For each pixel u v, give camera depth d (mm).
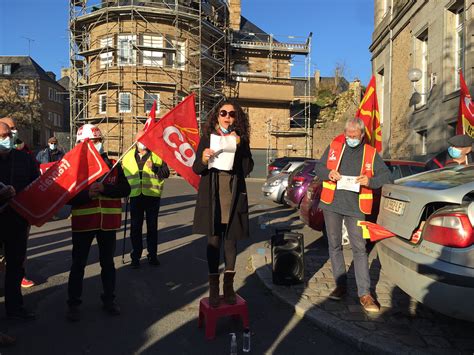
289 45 34625
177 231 9281
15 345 3781
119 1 28344
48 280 5691
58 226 9664
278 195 12688
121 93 27797
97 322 4305
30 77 49125
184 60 28953
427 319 4223
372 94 6141
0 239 4273
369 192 4598
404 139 18219
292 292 5047
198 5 30203
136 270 6172
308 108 35250
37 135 47906
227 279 4012
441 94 14516
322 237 8414
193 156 5148
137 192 6125
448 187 3736
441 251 3385
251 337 3988
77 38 30359
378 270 5934
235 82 32500
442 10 14461
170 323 4297
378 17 22203
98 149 4730
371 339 3756
